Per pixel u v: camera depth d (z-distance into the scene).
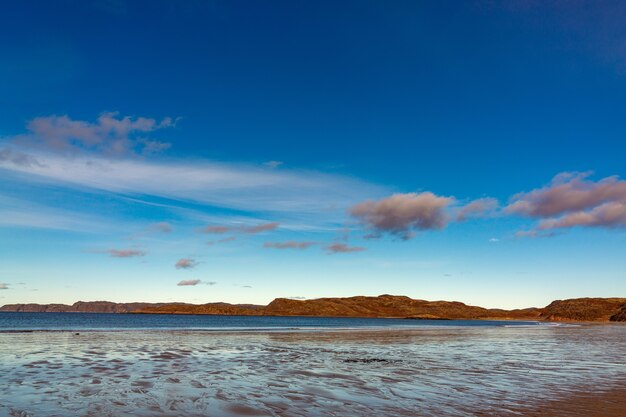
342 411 8.73
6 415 7.90
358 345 27.31
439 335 42.09
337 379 12.99
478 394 10.66
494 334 45.53
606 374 14.57
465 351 23.72
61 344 24.12
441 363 17.77
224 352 21.12
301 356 19.88
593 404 9.53
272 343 27.84
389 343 29.58
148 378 12.44
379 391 11.00
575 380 13.14
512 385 12.11
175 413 8.30
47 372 13.33
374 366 16.45
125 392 10.23
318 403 9.45
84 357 17.59
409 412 8.70
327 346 26.08
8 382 11.43
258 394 10.32
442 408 9.06
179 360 17.27
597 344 30.08
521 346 27.86
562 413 8.66
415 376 13.84
